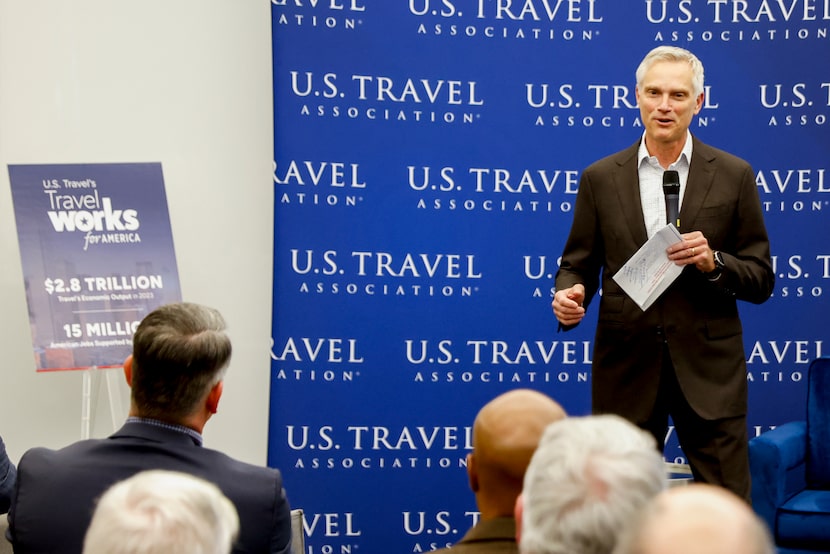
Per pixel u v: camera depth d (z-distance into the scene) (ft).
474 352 16.87
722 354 12.00
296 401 16.62
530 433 6.22
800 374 16.99
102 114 16.42
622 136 17.02
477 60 16.84
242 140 16.62
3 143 16.19
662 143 12.14
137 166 15.47
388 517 16.76
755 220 12.14
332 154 16.67
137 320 15.23
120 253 15.29
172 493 4.71
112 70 16.46
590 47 16.98
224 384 16.51
